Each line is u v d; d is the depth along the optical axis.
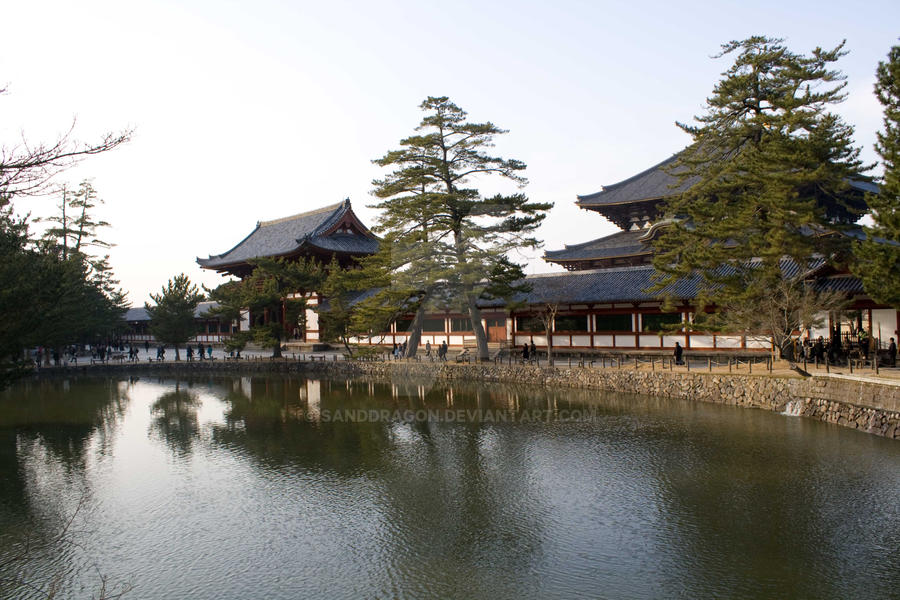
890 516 16.00
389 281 44.00
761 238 29.75
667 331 41.41
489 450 23.86
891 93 22.91
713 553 14.34
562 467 21.19
